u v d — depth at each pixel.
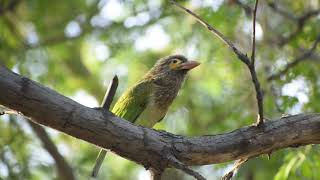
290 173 11.35
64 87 17.25
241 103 14.57
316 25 14.09
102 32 17.14
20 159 13.95
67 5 17.72
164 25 16.27
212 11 14.43
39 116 6.66
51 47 17.48
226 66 15.13
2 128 14.47
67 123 6.76
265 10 14.30
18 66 16.42
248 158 7.66
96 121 6.87
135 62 16.31
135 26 16.64
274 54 14.29
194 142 7.34
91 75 17.45
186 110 15.54
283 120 7.64
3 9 16.77
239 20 14.32
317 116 7.68
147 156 7.15
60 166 14.05
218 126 14.62
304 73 13.60
